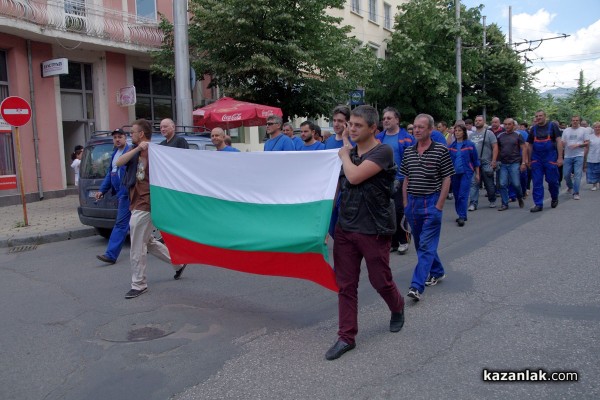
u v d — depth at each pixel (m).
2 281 6.70
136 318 5.02
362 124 3.89
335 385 3.50
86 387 3.62
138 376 3.76
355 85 16.59
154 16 17.66
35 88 14.84
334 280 4.25
